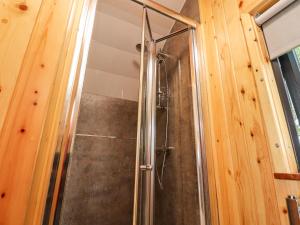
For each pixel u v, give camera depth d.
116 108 2.00
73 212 1.51
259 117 0.75
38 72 0.66
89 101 1.91
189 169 1.15
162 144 1.45
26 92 0.63
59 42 0.74
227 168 0.87
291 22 0.72
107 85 2.20
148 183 1.14
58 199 0.60
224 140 0.92
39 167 0.59
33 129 0.60
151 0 1.32
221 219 0.84
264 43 0.82
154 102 1.38
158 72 1.60
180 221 1.16
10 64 0.62
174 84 1.51
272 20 0.80
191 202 1.08
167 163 1.43
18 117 0.59
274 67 0.78
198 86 1.14
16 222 0.51
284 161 0.63
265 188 0.68
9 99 0.59
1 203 0.51
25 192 0.54
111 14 1.69
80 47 0.79
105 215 1.62
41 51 0.69
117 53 2.06
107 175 1.73
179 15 1.30
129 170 1.83
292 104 0.73
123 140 1.91
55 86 0.69
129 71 2.25
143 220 1.05
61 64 0.72
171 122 1.48
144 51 1.46
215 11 1.17
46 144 0.62
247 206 0.74
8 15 0.67
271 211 0.65
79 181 1.61
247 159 0.78
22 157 0.57
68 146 0.67
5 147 0.55
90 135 1.79
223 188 0.87
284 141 0.66
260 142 0.73
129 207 1.71
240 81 0.87
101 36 1.88
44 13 0.74
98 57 2.07
